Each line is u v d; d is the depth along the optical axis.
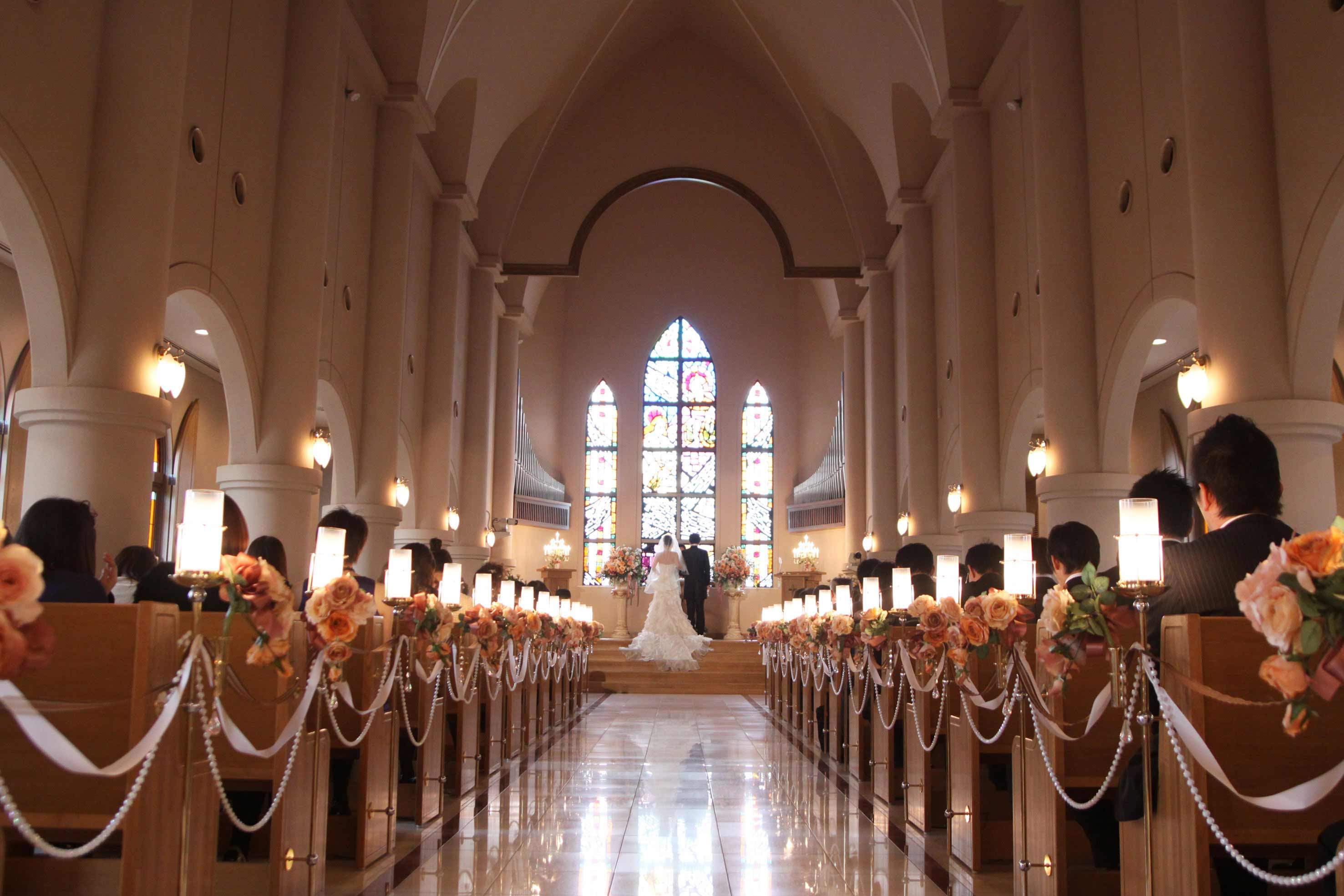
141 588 5.08
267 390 10.21
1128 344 9.70
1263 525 3.60
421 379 15.93
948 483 15.28
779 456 25.00
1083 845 5.14
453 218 16.44
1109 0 10.12
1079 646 3.62
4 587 2.44
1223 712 3.28
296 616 4.36
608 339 25.34
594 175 19.91
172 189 7.62
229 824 5.03
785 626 12.86
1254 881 3.75
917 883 5.10
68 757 2.85
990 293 13.32
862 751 8.24
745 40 18.98
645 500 24.83
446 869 5.31
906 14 13.92
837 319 21.09
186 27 7.73
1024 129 12.11
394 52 13.35
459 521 18.09
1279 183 7.37
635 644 18.92
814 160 19.86
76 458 7.06
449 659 6.97
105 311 7.24
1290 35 7.22
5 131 6.46
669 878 5.17
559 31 16.69
